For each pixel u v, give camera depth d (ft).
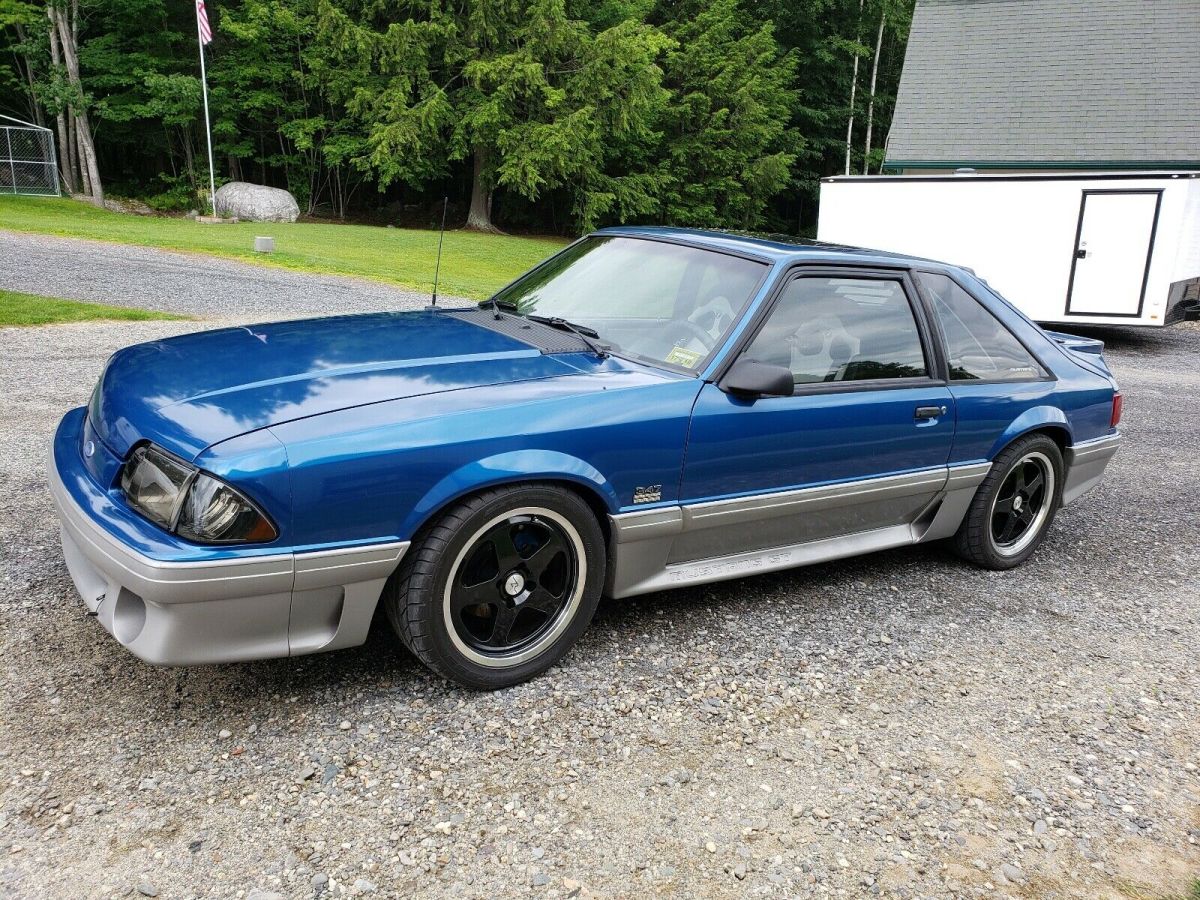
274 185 123.03
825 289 11.66
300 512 7.86
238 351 10.12
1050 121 70.18
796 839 7.67
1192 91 68.39
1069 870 7.57
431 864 7.01
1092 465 15.25
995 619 12.44
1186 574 14.70
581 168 102.99
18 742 8.07
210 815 7.36
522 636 9.69
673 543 10.56
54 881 6.55
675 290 11.66
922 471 12.61
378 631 10.64
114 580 7.88
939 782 8.63
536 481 9.14
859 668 10.71
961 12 80.64
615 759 8.55
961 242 45.88
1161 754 9.40
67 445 9.71
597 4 112.68
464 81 102.32
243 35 95.61
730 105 116.98
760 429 10.66
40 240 51.57
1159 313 42.27
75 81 91.71
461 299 43.47
